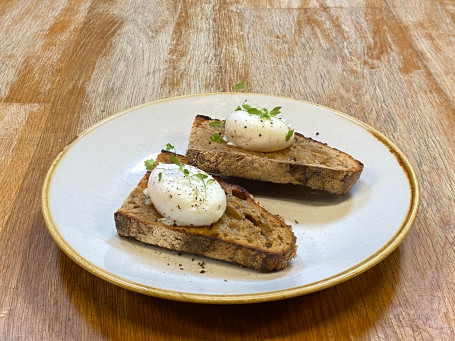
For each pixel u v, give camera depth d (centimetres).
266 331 40
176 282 41
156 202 45
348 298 42
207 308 41
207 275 43
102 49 78
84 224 46
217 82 72
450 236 48
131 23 86
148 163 52
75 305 41
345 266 41
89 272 42
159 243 45
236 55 78
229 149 53
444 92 71
